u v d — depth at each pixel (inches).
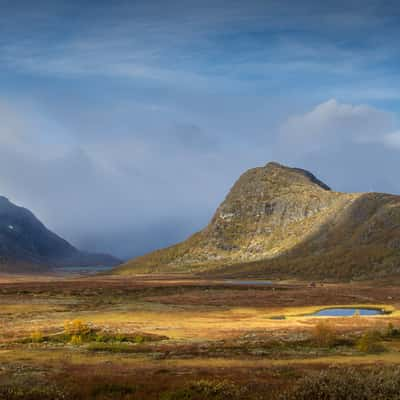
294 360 1738.4
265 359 1763.0
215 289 7003.0
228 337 2495.1
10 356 1831.9
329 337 2230.6
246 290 6835.6
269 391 1010.7
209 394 989.8
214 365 1566.2
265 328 2910.9
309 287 7598.4
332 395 898.1
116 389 1050.1
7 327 3034.0
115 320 3535.9
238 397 960.3
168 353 1914.4
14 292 6284.5
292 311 4372.5
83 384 1099.3
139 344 2223.2
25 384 1085.1
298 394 917.8
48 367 1493.6
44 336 2450.8
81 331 2480.3
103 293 6264.8
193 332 2719.0
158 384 1096.2
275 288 7278.5
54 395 981.2
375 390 912.3
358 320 3366.1
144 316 3828.7
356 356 1862.7
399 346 2135.8
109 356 1836.9
